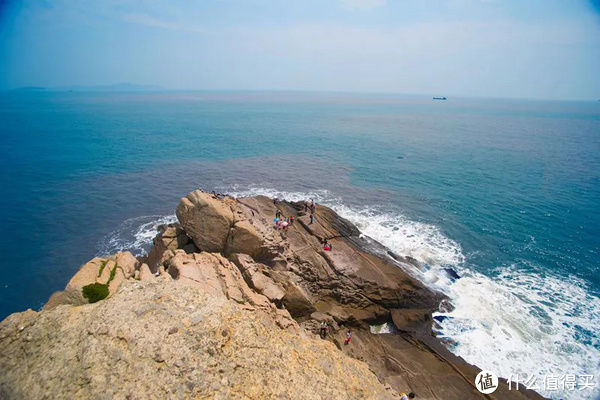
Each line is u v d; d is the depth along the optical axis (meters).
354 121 162.75
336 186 61.09
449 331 26.31
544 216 48.66
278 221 34.38
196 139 101.62
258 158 80.00
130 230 43.97
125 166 70.62
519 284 32.69
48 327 14.51
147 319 14.67
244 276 23.81
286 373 14.05
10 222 45.25
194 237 27.81
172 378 12.54
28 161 72.69
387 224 45.19
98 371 12.49
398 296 27.94
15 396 12.29
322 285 28.09
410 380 20.83
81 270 18.11
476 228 44.56
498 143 105.25
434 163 78.25
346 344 23.64
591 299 30.75
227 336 14.80
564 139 114.81
